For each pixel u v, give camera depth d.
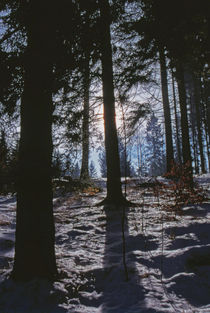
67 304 3.38
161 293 3.53
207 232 5.79
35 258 3.79
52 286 3.62
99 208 9.53
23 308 3.25
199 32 5.92
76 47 4.92
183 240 5.43
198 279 3.86
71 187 7.09
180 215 7.47
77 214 8.98
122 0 5.27
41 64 4.14
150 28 5.88
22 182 3.94
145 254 4.86
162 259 4.58
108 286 3.88
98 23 4.87
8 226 7.55
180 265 4.32
